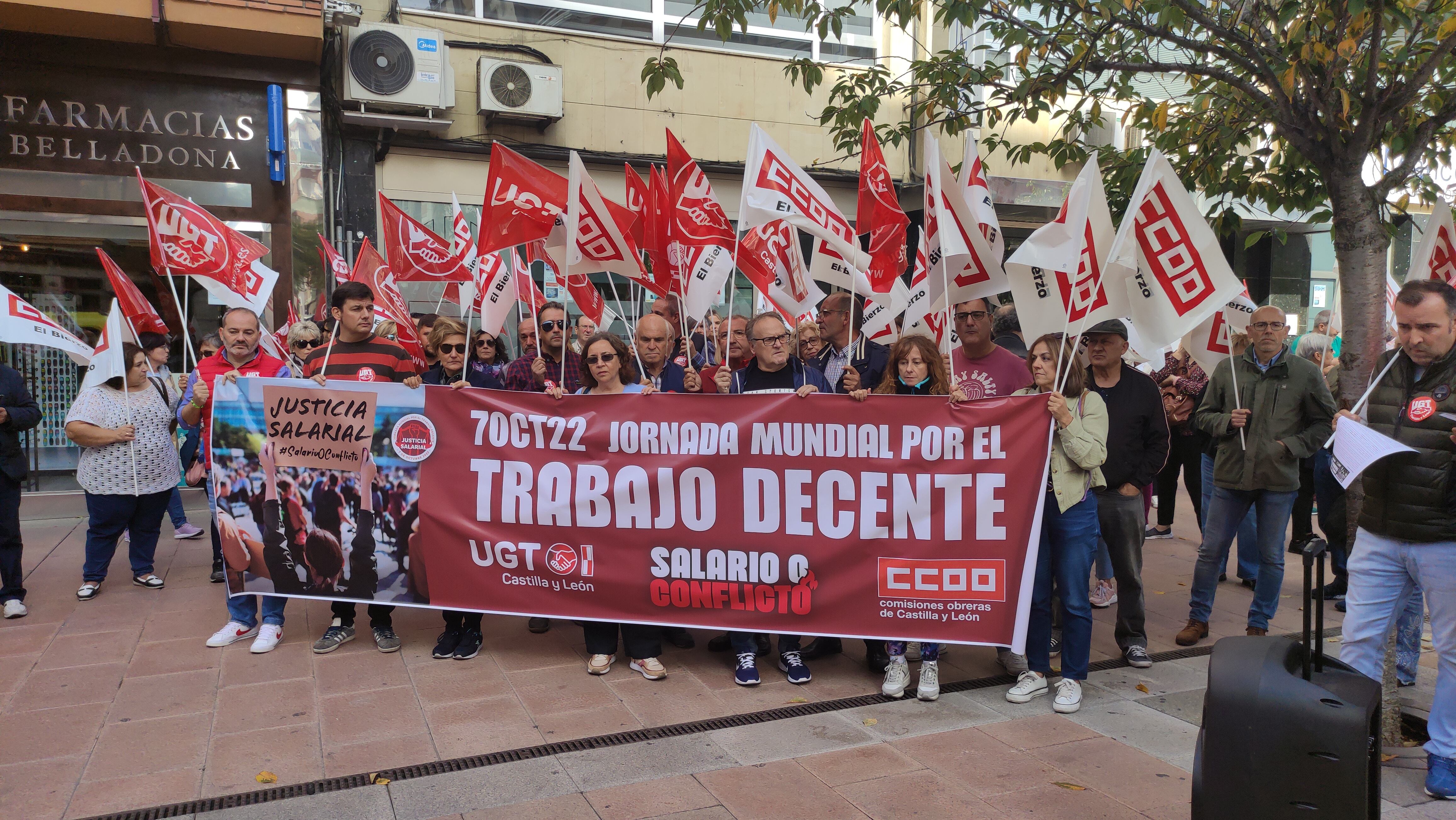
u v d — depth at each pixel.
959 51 6.52
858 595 4.54
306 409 5.01
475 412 4.91
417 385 4.95
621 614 4.75
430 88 9.91
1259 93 5.07
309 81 9.57
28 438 9.34
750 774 3.66
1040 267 4.23
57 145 8.88
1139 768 3.74
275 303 9.74
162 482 6.31
